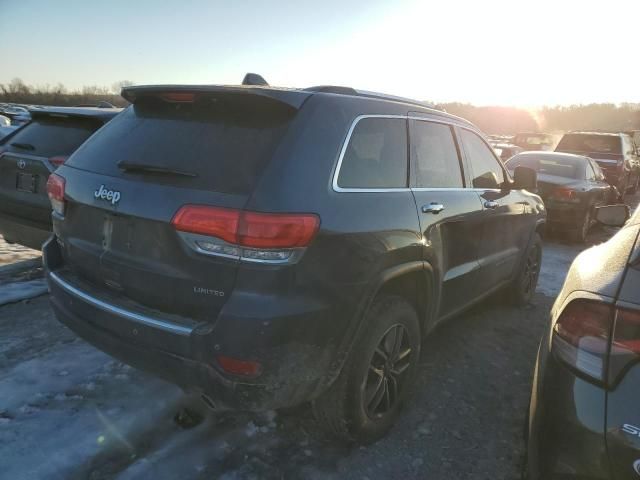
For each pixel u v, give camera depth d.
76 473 2.53
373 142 2.85
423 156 3.29
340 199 2.47
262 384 2.23
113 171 2.64
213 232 2.19
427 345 4.28
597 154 14.49
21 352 3.66
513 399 3.50
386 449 2.88
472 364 3.98
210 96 2.60
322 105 2.60
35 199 4.73
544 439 1.87
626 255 1.90
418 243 2.93
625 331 1.70
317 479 2.61
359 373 2.66
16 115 16.77
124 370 3.51
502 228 4.30
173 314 2.40
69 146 4.83
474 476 2.71
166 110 2.81
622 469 1.65
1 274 5.16
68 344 3.81
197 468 2.63
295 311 2.22
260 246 2.16
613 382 1.70
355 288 2.48
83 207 2.73
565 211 8.75
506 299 5.25
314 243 2.28
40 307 4.41
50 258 3.02
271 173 2.27
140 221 2.42
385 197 2.78
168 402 3.18
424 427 3.11
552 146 24.34
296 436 2.94
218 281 2.23
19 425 2.86
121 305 2.52
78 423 2.92
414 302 3.19
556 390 1.85
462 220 3.53
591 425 1.71
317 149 2.45
